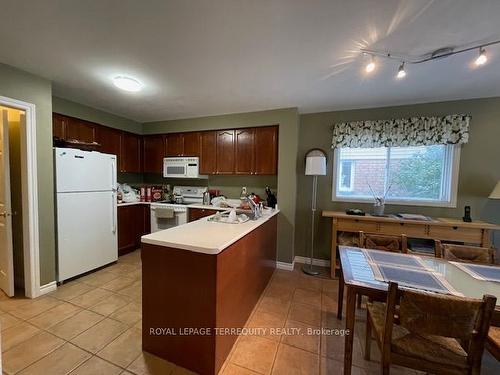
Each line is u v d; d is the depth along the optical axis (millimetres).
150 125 4160
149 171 4285
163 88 2592
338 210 3387
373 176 3275
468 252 1868
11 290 2342
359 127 3172
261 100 2965
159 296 1603
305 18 1440
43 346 1702
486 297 1027
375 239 2133
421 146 3057
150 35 1643
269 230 2842
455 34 1572
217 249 1422
